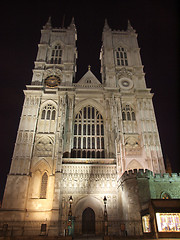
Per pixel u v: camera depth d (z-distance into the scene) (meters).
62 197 38.56
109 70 58.94
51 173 42.81
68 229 30.38
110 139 47.78
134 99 54.84
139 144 48.97
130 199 30.73
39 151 46.03
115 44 65.94
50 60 61.06
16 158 43.56
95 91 55.16
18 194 39.53
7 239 26.34
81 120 51.97
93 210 39.62
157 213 22.16
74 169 41.34
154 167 44.91
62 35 66.38
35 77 55.97
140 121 50.41
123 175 34.50
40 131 48.94
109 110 51.84
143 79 58.28
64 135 45.88
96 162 42.94
